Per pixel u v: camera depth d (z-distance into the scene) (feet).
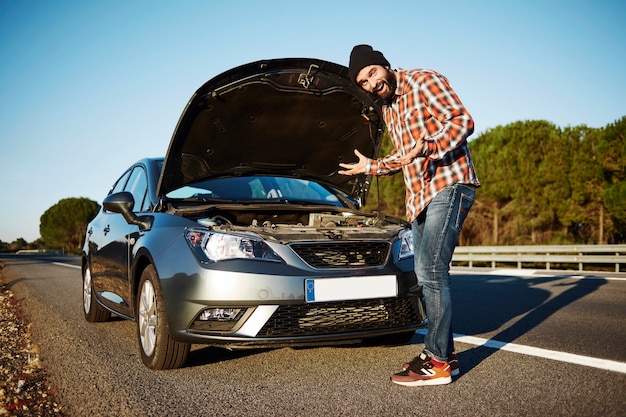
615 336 14.39
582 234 101.71
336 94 14.15
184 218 12.62
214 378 11.21
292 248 11.45
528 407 8.90
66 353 13.82
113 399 9.93
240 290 10.91
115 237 15.76
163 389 10.51
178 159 14.53
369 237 12.16
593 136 98.84
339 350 13.46
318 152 16.05
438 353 10.34
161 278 11.58
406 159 9.61
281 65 13.39
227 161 15.60
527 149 100.78
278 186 16.69
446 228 10.26
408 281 12.08
